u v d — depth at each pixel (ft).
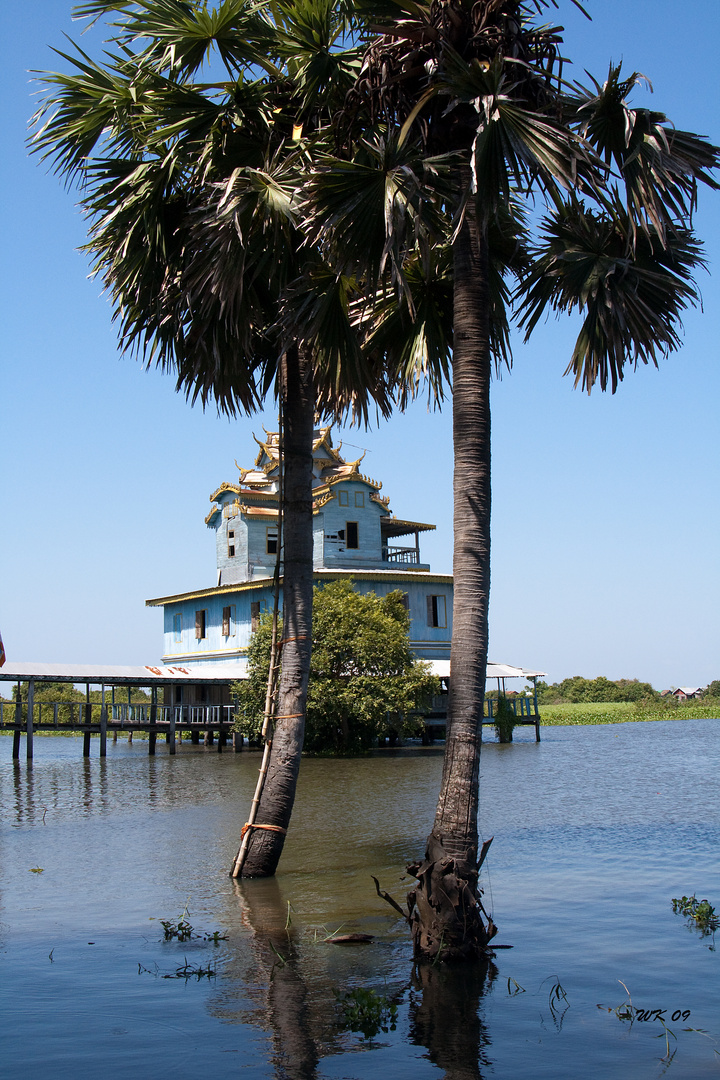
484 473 31.45
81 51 38.70
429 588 156.76
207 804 72.02
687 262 35.53
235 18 38.17
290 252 39.91
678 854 47.32
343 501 161.68
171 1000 25.41
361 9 32.73
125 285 41.96
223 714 146.72
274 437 173.27
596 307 35.09
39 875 43.42
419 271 39.47
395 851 49.24
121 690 232.94
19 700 127.95
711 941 30.73
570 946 30.40
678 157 31.86
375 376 43.16
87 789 85.71
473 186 28.50
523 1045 22.00
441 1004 24.98
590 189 32.81
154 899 38.04
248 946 30.83
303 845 51.49
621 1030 22.93
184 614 176.04
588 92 33.01
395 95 33.30
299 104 40.88
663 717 313.73
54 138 40.32
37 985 26.81
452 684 30.55
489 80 29.60
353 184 31.27
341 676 129.49
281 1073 20.36
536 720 164.04
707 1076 20.04
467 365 31.89
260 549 162.09
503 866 44.50
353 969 28.19
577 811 66.03
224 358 42.22
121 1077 20.10
